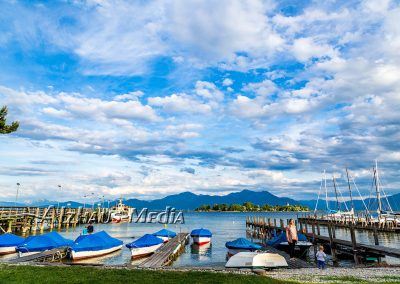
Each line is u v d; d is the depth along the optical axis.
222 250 42.06
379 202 71.56
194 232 47.47
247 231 73.50
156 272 17.31
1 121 21.09
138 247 33.28
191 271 17.97
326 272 19.31
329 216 84.25
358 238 51.34
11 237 35.12
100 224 103.38
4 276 15.76
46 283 14.41
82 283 14.41
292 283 15.06
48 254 29.44
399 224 56.84
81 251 31.28
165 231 49.22
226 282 14.57
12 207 55.44
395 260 30.84
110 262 31.64
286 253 28.94
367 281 15.91
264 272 18.25
